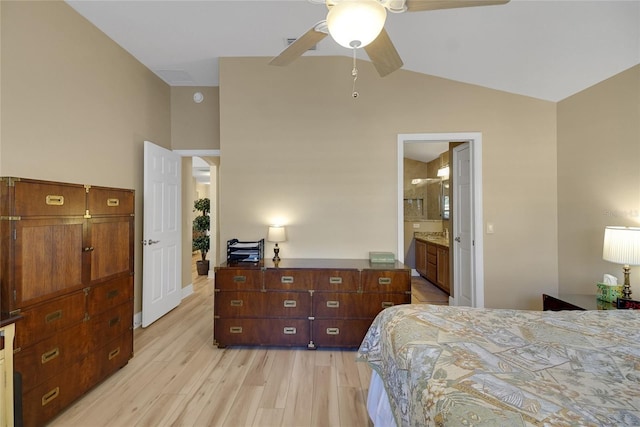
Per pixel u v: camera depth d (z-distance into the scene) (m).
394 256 2.88
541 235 3.04
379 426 1.55
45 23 2.12
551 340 1.24
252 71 3.16
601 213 2.50
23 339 1.55
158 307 3.31
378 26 1.31
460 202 3.56
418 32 2.46
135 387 2.05
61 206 1.76
